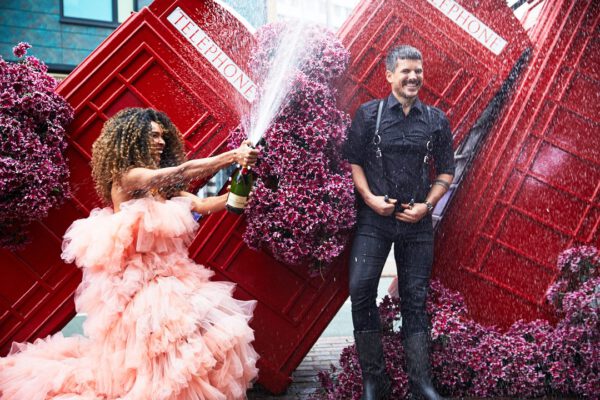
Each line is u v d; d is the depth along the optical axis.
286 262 3.46
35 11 9.22
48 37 9.33
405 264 3.28
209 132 3.51
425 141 3.14
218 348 2.45
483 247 3.76
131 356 2.37
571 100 3.69
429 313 3.54
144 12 3.46
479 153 3.81
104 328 2.43
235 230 3.60
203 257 3.60
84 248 2.53
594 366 3.48
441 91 3.58
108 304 2.40
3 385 2.53
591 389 3.45
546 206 3.73
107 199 2.70
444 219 3.82
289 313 3.65
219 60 3.49
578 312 3.52
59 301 3.46
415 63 3.07
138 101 3.48
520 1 5.37
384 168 3.18
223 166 2.64
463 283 3.77
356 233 3.32
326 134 3.22
